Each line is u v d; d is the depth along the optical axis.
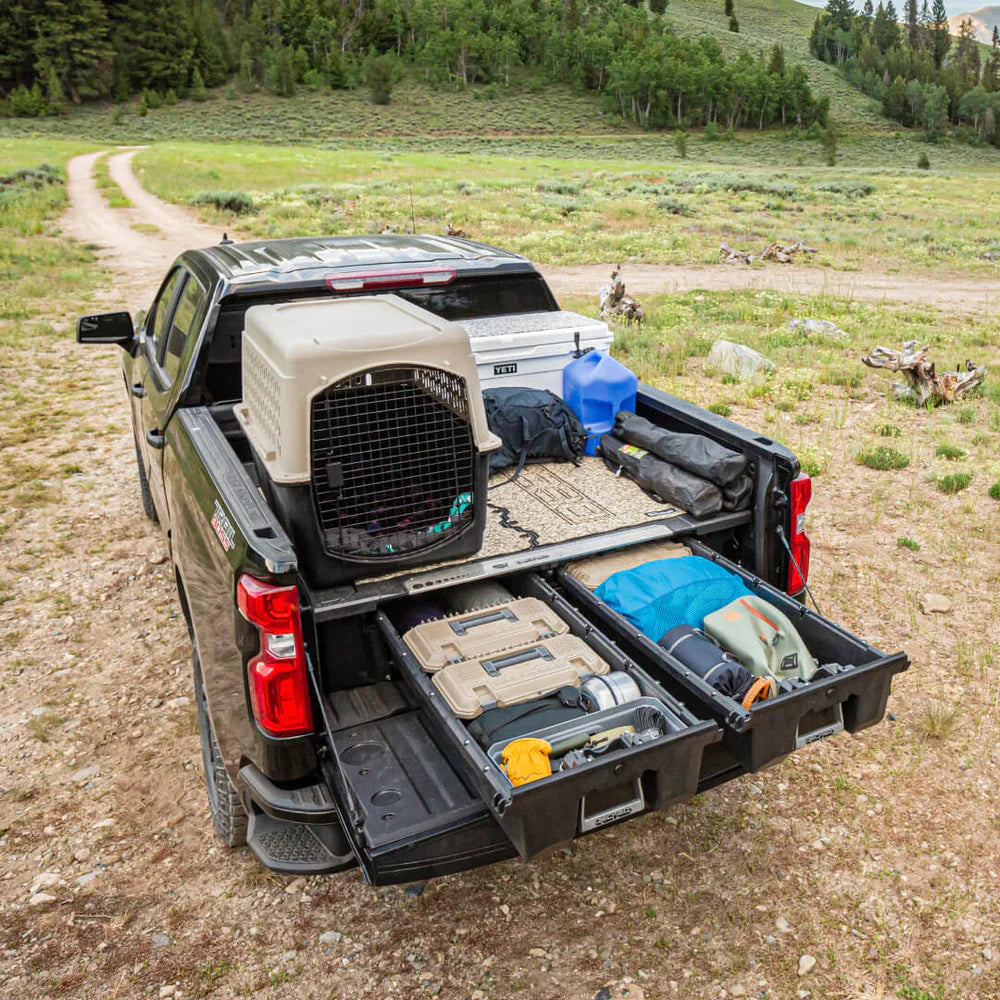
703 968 2.92
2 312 14.40
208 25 188.12
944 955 2.96
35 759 3.95
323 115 157.00
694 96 171.12
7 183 40.97
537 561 3.19
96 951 2.99
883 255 26.16
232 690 2.82
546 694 2.73
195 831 3.55
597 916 3.13
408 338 2.82
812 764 3.91
